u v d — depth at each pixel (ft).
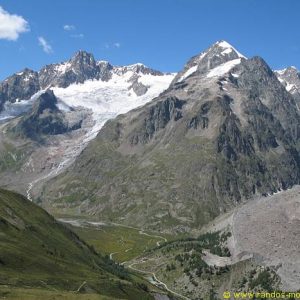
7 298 513.86
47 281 627.87
